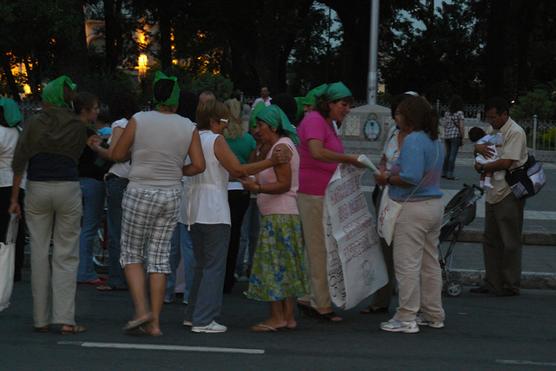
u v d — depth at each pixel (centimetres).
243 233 1129
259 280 830
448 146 2175
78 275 1090
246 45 4681
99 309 935
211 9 4475
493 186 1088
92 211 1082
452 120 2164
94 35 5138
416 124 832
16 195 814
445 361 745
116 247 1042
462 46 5881
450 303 1041
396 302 1038
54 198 797
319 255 889
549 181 2205
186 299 980
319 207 875
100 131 1080
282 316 855
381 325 861
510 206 1085
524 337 858
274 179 832
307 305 909
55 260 808
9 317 885
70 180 803
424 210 834
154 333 804
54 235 810
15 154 802
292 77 7188
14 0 3061
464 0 5991
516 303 1054
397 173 839
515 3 5178
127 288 1056
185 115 962
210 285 824
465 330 879
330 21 5684
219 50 5375
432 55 5881
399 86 6075
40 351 739
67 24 3155
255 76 5034
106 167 1047
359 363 727
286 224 829
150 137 779
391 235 838
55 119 798
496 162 1075
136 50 5069
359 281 870
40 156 796
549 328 906
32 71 4047
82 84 3456
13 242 826
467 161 2817
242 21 4575
